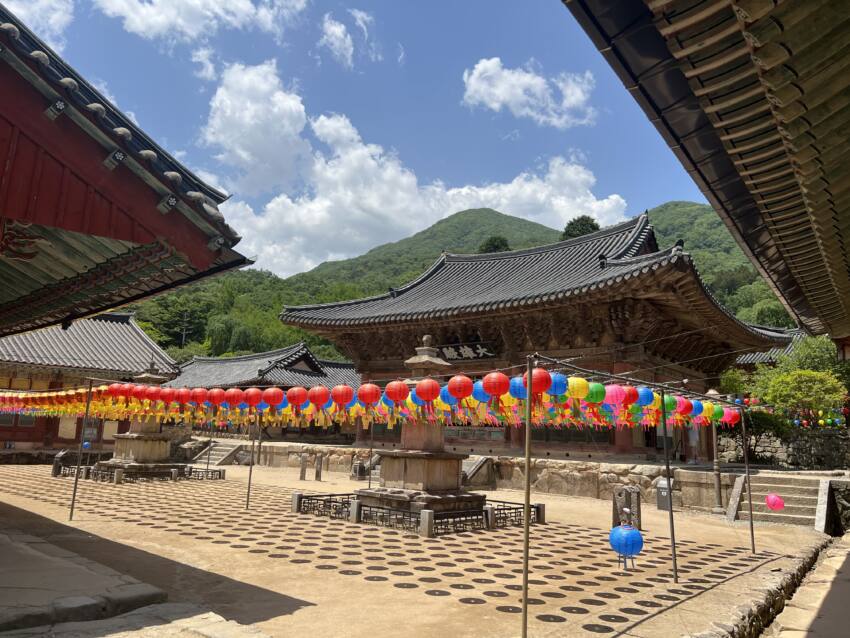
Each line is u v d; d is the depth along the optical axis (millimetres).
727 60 3715
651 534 12828
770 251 7215
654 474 18328
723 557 10453
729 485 16953
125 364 30281
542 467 20984
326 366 47656
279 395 12164
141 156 5844
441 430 13227
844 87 3680
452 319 24641
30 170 5352
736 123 4309
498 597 7258
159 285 8562
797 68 3531
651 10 3449
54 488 17219
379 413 11078
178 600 6496
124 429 31531
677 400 10891
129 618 5207
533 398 8164
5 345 27922
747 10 3186
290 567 8375
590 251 28719
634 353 21219
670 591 7848
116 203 5844
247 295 89000
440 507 12469
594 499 19234
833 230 5516
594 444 21984
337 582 7641
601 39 3816
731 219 6336
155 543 9703
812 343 30516
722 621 6445
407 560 9172
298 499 13898
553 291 21344
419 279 34562
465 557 9594
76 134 5578
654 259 20547
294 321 30141
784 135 4141
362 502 13352
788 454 30094
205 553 9078
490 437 24750
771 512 15586
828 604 8102
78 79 6207
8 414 28344
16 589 5730
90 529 10766
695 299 20266
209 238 6402
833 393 26328
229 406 13180
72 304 9664
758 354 38219
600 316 21734
